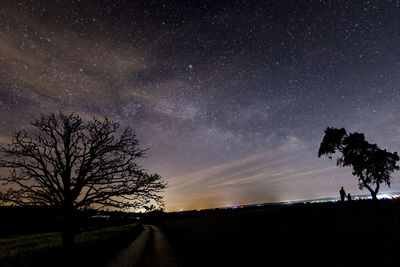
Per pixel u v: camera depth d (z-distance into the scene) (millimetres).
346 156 30812
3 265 11828
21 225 33562
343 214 17688
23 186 12805
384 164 28484
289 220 19891
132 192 13984
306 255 8586
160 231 35250
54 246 17078
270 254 9406
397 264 6637
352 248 8516
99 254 14344
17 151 12914
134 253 15266
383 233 9898
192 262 10570
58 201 12938
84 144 14266
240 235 15875
